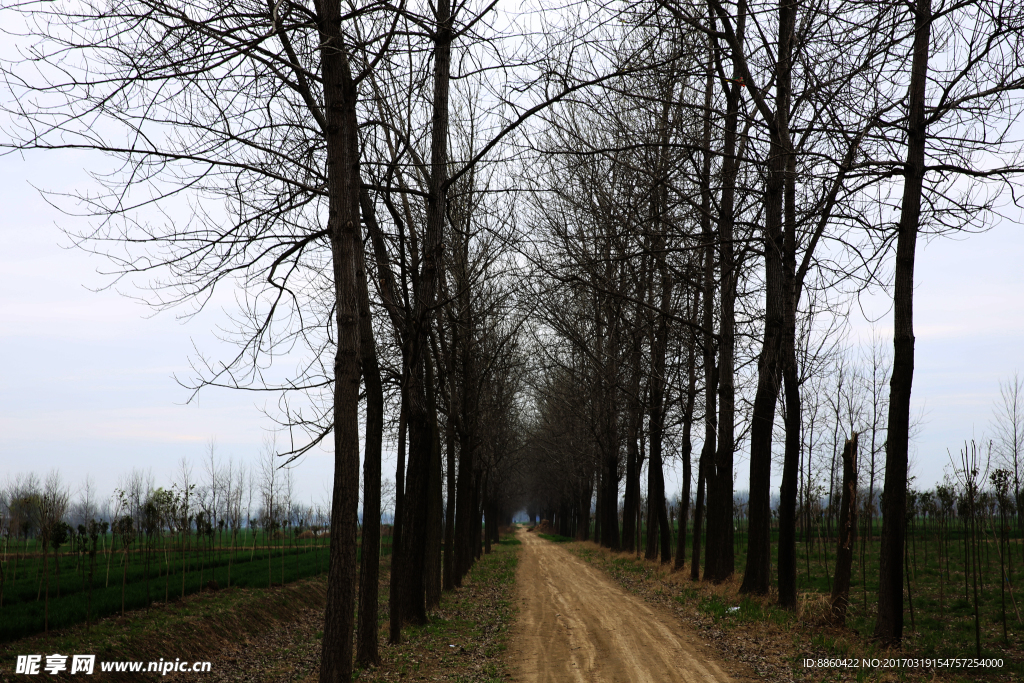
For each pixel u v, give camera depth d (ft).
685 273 59.88
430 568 61.26
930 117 35.01
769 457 56.24
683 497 85.56
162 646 46.24
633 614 56.03
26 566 81.66
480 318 67.82
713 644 41.24
